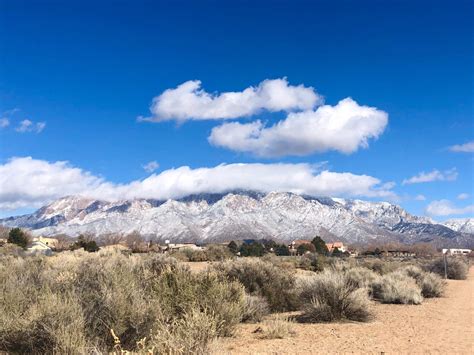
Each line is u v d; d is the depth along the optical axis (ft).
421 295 75.10
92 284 34.88
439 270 148.87
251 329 43.24
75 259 76.48
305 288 55.88
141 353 25.16
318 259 155.63
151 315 31.78
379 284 76.02
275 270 64.44
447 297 81.97
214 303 39.34
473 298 79.87
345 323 48.32
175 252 179.52
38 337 28.37
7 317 29.53
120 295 31.68
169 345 25.72
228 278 58.85
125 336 30.68
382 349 34.09
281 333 39.63
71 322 28.91
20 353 28.60
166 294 39.42
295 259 178.70
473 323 48.70
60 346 27.25
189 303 37.40
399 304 68.69
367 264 151.33
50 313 28.78
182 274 43.34
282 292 60.08
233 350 33.06
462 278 147.95
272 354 31.78
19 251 145.69
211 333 29.19
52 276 42.22
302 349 33.73
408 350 33.86
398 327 45.55
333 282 52.24
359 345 35.60
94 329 29.81
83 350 26.50
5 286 34.24
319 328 44.60
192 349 26.03
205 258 173.68
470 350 33.96
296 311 59.00
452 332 42.39
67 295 32.50
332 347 34.63
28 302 32.76
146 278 42.73
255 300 51.85
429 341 37.58
